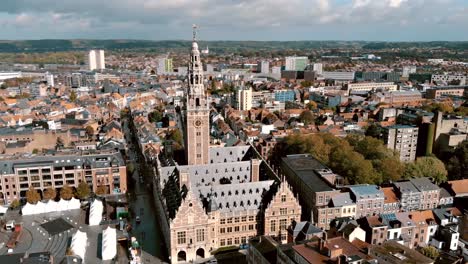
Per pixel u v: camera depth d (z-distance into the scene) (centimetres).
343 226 16050
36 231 18488
